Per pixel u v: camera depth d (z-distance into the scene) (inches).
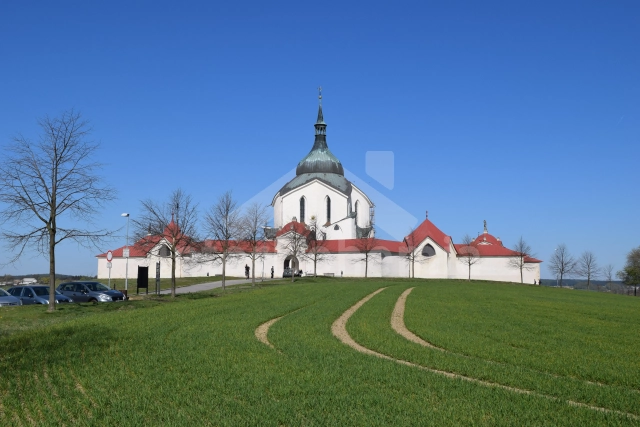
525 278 4443.9
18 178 1535.4
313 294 2212.1
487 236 5216.5
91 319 1397.6
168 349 1003.9
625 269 5344.5
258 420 616.4
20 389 739.4
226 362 902.4
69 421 614.5
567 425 614.5
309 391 738.8
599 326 1497.3
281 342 1097.4
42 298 1908.2
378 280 3563.0
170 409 652.1
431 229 4367.6
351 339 1202.6
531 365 956.0
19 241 1567.4
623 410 692.1
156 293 2332.7
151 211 3019.2
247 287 2918.3
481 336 1257.4
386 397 711.7
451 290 2682.1
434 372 855.1
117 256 4461.1
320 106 4933.6
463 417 634.2
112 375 805.9
